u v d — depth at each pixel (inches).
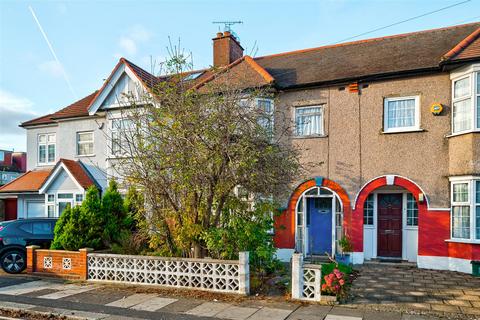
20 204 765.9
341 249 513.3
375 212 535.8
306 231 548.1
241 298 333.4
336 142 526.9
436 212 473.4
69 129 729.6
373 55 564.1
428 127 484.7
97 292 359.3
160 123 372.5
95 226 448.8
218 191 368.8
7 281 409.4
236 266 349.4
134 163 382.9
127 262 393.7
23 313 303.6
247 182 357.1
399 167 495.2
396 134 499.2
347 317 281.6
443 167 475.8
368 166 510.0
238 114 360.5
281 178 372.8
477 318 279.9
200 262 361.7
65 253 424.8
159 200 386.9
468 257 444.5
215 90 387.2
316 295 321.4
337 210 537.0
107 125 669.3
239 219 378.9
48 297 342.6
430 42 550.3
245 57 600.4
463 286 378.3
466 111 460.4
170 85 399.5
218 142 346.3
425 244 476.1
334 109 531.8
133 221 474.3
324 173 529.0
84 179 668.7
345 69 548.7
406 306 309.9
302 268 330.6
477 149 441.7
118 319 281.7
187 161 355.3
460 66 458.9
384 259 519.8
